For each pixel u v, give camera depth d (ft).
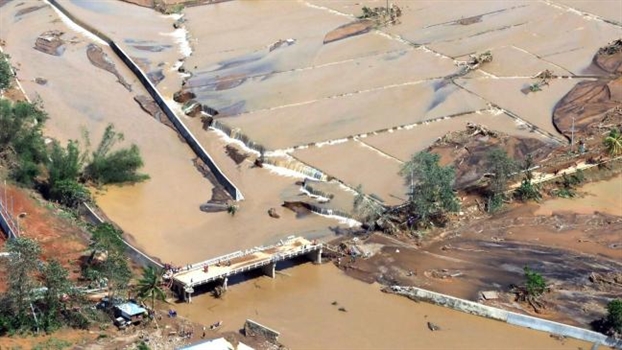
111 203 479.82
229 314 389.80
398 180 491.31
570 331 367.86
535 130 542.57
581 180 492.95
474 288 400.88
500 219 458.09
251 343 365.81
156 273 391.04
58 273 363.15
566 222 455.22
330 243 442.09
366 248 434.71
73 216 452.35
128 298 383.24
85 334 359.87
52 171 469.16
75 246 418.51
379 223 449.89
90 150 529.04
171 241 448.65
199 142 549.13
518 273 410.72
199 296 402.93
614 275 406.21
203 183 506.48
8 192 450.30
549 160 503.61
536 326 374.22
